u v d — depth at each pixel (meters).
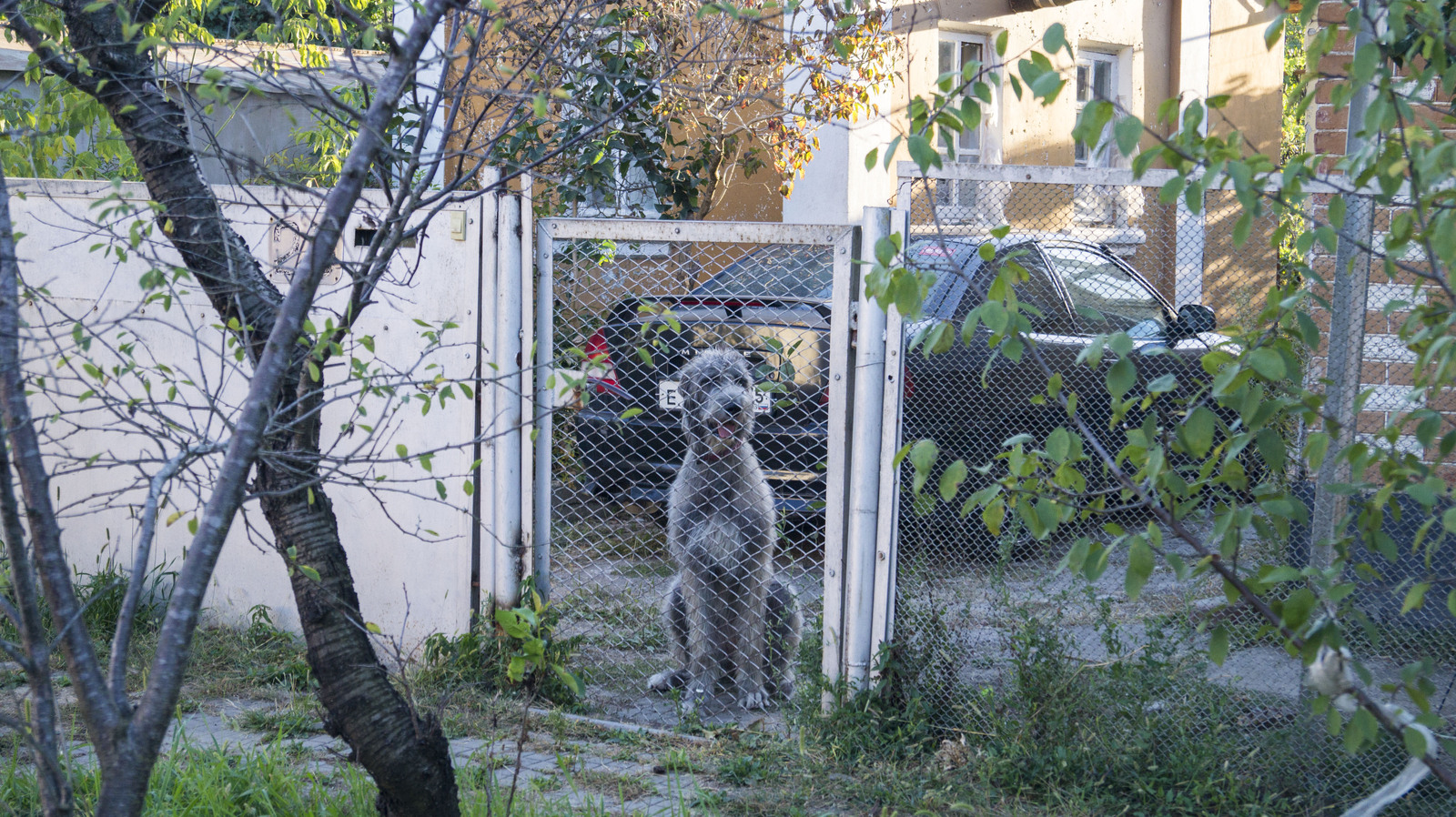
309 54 5.06
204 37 3.46
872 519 4.70
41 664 2.16
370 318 5.50
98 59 2.98
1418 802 3.90
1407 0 2.25
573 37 4.09
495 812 3.51
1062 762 4.07
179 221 3.13
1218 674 4.73
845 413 4.75
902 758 4.44
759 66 6.70
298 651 5.63
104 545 6.33
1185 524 3.29
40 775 2.17
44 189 5.43
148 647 5.70
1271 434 2.36
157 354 5.95
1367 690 4.26
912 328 4.66
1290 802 3.95
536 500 5.37
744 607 5.22
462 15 2.86
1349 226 4.02
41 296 4.21
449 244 5.31
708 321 6.02
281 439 3.18
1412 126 2.33
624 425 6.06
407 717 3.22
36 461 2.22
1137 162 2.35
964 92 2.43
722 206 10.76
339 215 2.28
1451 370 2.07
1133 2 11.84
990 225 5.00
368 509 5.59
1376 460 2.35
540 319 5.27
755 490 5.23
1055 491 2.62
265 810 3.69
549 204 7.32
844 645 4.80
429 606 5.50
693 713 4.93
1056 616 4.54
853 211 9.94
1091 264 5.33
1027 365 5.23
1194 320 4.68
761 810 3.99
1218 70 12.55
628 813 3.90
